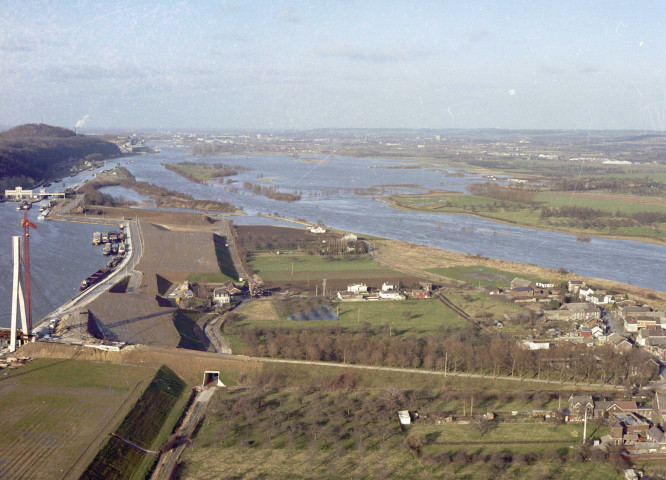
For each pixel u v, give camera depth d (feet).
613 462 514.27
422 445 543.39
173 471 501.15
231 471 499.92
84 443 517.96
